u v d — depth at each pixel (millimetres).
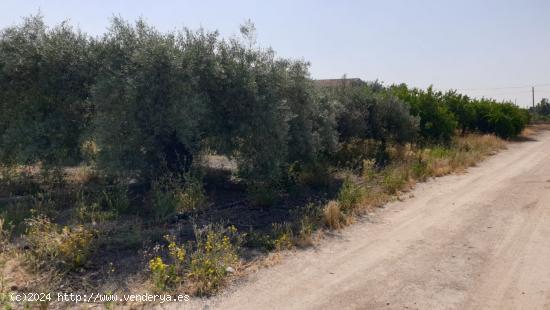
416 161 13133
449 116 18703
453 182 11469
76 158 8984
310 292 4930
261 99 8711
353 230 7309
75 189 8438
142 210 7605
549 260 5867
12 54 8125
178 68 7848
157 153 8289
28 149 8141
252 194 8633
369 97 14891
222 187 9688
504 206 8867
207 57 8531
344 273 5477
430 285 5098
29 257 5262
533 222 7676
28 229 6277
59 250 5336
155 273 4906
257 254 6070
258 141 8797
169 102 7891
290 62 9852
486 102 26250
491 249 6336
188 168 8922
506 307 4543
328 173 10703
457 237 6914
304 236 6590
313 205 8500
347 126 13531
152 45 7832
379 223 7730
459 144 18094
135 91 7555
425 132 17812
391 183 10086
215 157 13453
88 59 8445
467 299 4730
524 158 16594
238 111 8812
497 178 12070
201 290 4848
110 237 6121
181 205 7500
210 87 8656
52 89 8367
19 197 8062
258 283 5156
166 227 6859
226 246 5656
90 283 4961
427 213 8398
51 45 8258
